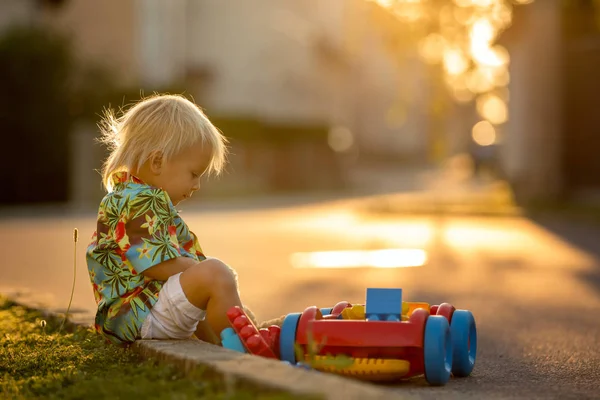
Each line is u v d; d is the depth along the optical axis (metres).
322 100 43.59
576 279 10.07
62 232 16.69
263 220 19.92
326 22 45.25
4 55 25.97
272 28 40.56
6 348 4.84
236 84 38.78
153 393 3.48
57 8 31.48
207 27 39.09
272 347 4.11
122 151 4.51
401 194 30.86
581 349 5.76
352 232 16.84
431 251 13.40
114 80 28.89
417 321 4.04
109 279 4.46
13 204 26.42
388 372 3.98
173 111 4.48
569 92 22.47
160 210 4.35
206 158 4.53
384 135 60.69
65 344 4.89
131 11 33.91
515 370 4.93
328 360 3.82
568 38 22.38
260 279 10.08
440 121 26.05
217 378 3.52
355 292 8.96
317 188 35.44
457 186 37.97
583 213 19.38
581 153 22.44
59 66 26.66
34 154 26.45
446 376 4.09
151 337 4.34
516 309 7.79
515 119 22.42
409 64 24.14
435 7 21.39
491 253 13.06
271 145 33.72
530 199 22.03
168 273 4.33
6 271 10.76
